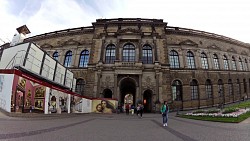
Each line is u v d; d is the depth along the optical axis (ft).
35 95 49.19
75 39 137.39
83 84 123.13
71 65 129.49
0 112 38.58
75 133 27.09
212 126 40.98
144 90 112.78
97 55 122.31
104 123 46.85
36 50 66.39
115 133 29.35
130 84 130.52
